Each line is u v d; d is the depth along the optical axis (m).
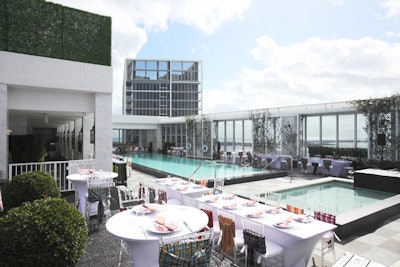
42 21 7.36
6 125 6.73
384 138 11.07
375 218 5.49
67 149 16.09
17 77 6.89
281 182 10.51
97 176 6.02
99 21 8.26
